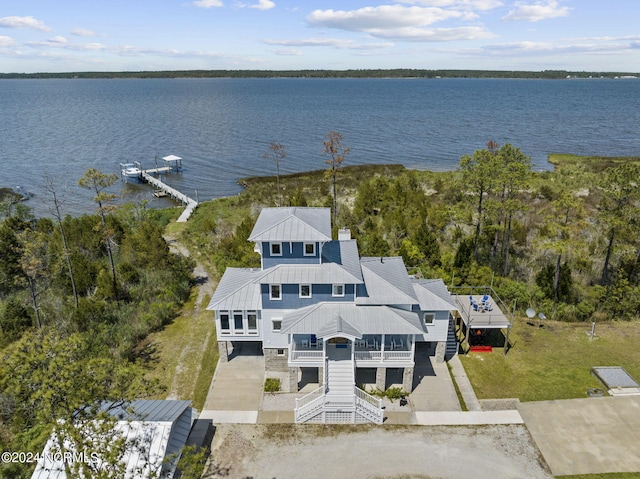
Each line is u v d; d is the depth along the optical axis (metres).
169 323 39.94
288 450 26.17
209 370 33.34
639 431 27.36
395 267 35.19
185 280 46.94
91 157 116.00
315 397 30.11
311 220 31.77
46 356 18.66
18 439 24.16
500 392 30.97
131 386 20.38
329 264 30.95
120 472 18.23
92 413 18.89
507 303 41.75
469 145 126.31
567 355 35.19
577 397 30.38
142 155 118.06
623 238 42.38
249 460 25.48
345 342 31.81
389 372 33.03
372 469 24.77
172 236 61.69
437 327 33.00
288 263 30.84
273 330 31.81
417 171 93.62
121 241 52.12
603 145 126.50
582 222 39.75
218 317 32.47
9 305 34.81
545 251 50.81
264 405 29.70
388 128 155.88
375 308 30.55
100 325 36.00
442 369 33.34
